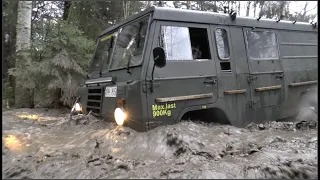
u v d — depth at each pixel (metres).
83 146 3.75
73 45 8.46
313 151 3.50
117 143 3.75
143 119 3.85
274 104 5.35
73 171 2.93
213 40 4.68
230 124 4.71
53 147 3.74
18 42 10.09
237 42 4.99
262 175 2.83
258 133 4.50
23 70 8.41
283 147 3.68
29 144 3.87
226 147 3.64
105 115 4.63
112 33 5.32
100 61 5.47
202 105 4.37
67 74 8.22
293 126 4.94
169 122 4.05
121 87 4.21
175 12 4.39
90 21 12.11
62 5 14.08
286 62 5.68
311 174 2.89
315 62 6.21
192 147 3.48
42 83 8.27
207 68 4.50
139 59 4.15
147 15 4.34
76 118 4.84
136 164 3.12
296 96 5.75
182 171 2.84
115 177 2.78
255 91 5.06
